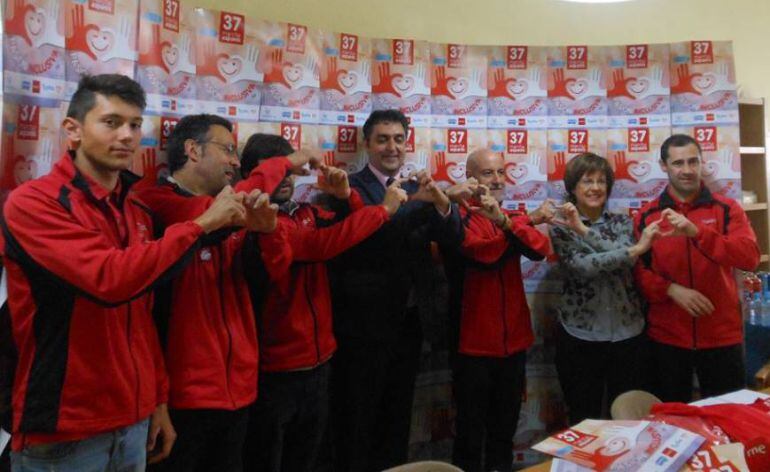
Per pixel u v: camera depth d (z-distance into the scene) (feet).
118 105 4.82
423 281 8.69
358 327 7.48
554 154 9.86
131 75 6.80
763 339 9.78
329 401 7.72
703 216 8.55
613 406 5.80
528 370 9.88
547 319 9.87
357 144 8.84
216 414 5.58
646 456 4.26
